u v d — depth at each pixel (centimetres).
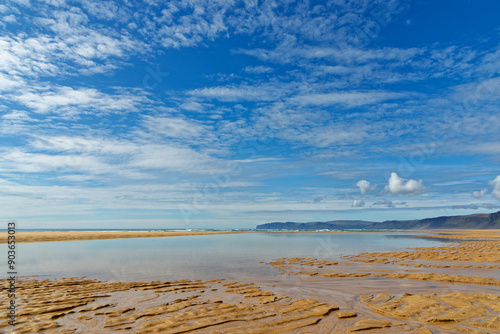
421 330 786
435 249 3120
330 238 5641
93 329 800
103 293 1209
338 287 1340
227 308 996
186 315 916
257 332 777
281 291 1266
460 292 1198
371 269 1825
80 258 2347
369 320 870
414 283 1411
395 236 6688
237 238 5528
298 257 2484
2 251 2869
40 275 1628
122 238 5191
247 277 1582
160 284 1392
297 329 802
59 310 968
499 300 1068
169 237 5694
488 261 2116
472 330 790
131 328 809
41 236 4662
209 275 1642
